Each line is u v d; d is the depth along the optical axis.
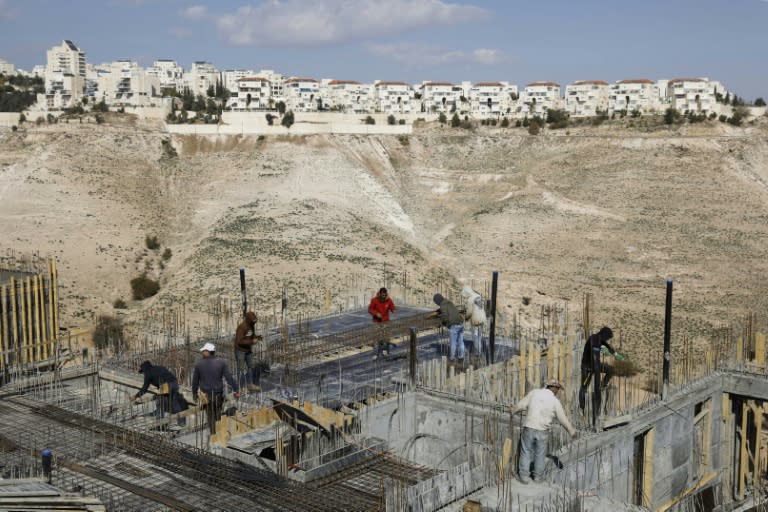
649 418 18.23
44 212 77.25
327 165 104.00
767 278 71.25
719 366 22.38
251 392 18.77
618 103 162.88
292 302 54.34
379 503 12.55
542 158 113.12
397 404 18.47
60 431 15.81
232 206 88.56
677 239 81.56
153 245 74.81
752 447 23.72
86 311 56.03
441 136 121.62
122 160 99.25
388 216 94.12
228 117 114.69
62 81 175.25
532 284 72.38
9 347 22.41
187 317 51.81
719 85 173.75
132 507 12.23
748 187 96.62
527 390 18.88
